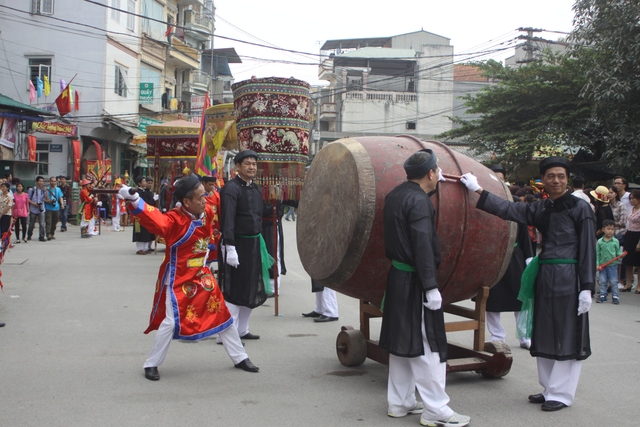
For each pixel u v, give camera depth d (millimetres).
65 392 4961
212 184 8781
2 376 5352
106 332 7051
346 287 5219
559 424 4434
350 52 45156
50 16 27625
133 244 17406
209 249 5832
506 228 5344
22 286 9930
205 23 41188
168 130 14320
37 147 26859
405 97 43125
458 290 5363
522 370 5914
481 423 4438
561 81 21812
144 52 32531
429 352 4297
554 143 20531
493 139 22500
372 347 5723
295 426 4336
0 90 27656
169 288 5371
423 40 48625
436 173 4543
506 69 23516
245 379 5441
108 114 28234
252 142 8680
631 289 11633
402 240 4332
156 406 4684
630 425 4426
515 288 6453
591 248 4652
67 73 27844
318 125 42969
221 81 46062
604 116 13742
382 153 5121
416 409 4629
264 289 6895
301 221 5770
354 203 4926
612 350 6719
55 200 18203
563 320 4691
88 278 10977
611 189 11570
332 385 5305
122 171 31750
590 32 13406
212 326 5492
